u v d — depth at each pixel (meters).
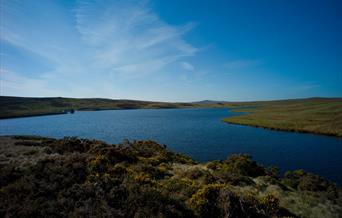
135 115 132.62
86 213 7.86
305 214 11.52
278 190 14.76
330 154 31.89
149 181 12.10
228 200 10.01
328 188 16.03
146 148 24.98
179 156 25.44
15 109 148.62
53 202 8.32
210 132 54.16
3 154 17.52
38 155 17.45
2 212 7.52
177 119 95.56
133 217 8.14
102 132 56.28
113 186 10.20
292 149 35.19
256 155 31.77
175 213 8.79
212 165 20.34
